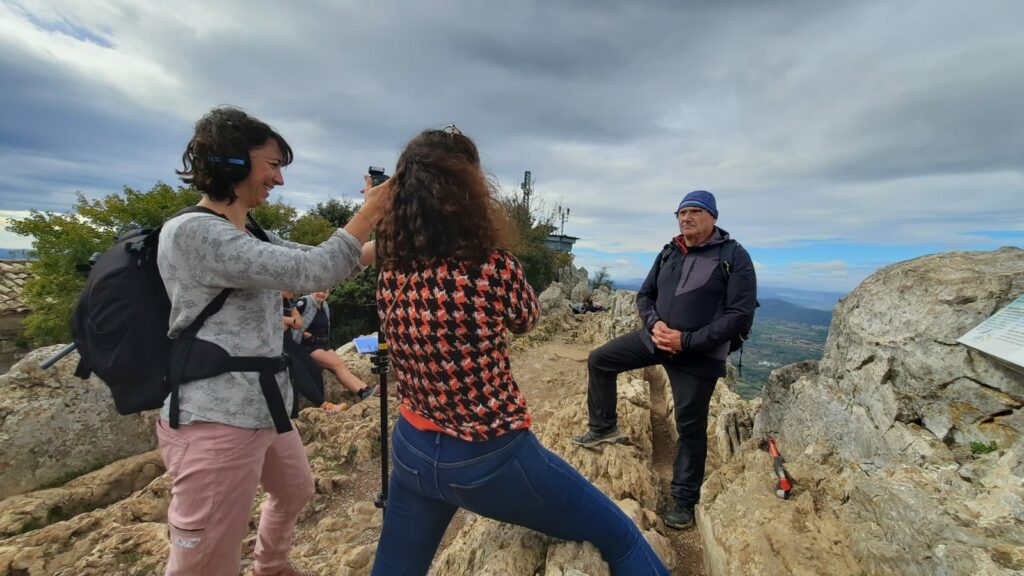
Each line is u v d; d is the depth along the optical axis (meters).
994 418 2.29
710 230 3.16
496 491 1.53
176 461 1.78
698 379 3.03
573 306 16.02
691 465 3.10
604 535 1.78
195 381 1.77
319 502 3.80
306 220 20.61
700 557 2.80
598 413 3.65
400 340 1.54
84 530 3.30
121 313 1.78
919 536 1.92
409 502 1.69
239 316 1.82
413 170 1.48
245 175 1.83
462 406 1.48
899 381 2.64
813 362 3.69
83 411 4.40
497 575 2.09
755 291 2.97
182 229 1.68
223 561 1.85
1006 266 2.58
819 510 2.45
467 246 1.44
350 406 5.62
